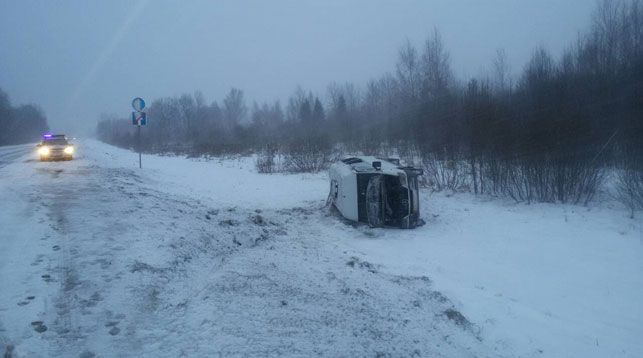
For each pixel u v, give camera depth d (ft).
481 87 56.75
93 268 19.56
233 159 106.73
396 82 125.59
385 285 22.81
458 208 45.83
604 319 21.48
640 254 29.43
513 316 21.12
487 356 17.06
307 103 166.50
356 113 149.28
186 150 151.23
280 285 20.43
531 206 43.65
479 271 28.35
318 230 38.88
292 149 82.33
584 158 42.70
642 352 18.31
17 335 14.02
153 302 17.16
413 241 35.76
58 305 16.25
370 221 39.42
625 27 66.03
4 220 27.14
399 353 15.51
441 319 19.42
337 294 20.18
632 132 40.78
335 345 15.17
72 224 26.45
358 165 42.68
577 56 63.93
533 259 30.25
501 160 48.70
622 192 41.34
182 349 14.02
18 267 19.25
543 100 46.11
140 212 30.48
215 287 19.15
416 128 70.38
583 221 37.27
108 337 14.48
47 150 83.56
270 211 45.75
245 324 15.93
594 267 28.09
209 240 26.89
